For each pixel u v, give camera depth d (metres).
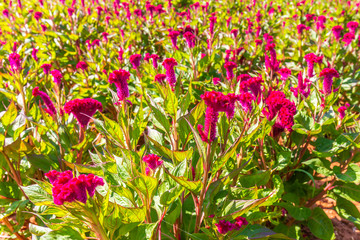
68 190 1.41
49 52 6.03
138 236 1.82
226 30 6.46
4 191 2.69
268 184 2.87
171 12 8.30
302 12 10.09
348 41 4.92
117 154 2.33
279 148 2.71
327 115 3.00
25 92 3.61
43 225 2.58
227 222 1.80
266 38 5.98
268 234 1.99
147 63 4.19
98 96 4.62
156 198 2.04
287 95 3.51
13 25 7.20
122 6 8.59
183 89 4.27
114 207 1.74
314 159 2.84
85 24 7.29
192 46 4.02
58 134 2.85
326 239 2.79
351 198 2.79
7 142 2.49
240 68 5.92
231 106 1.81
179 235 2.19
